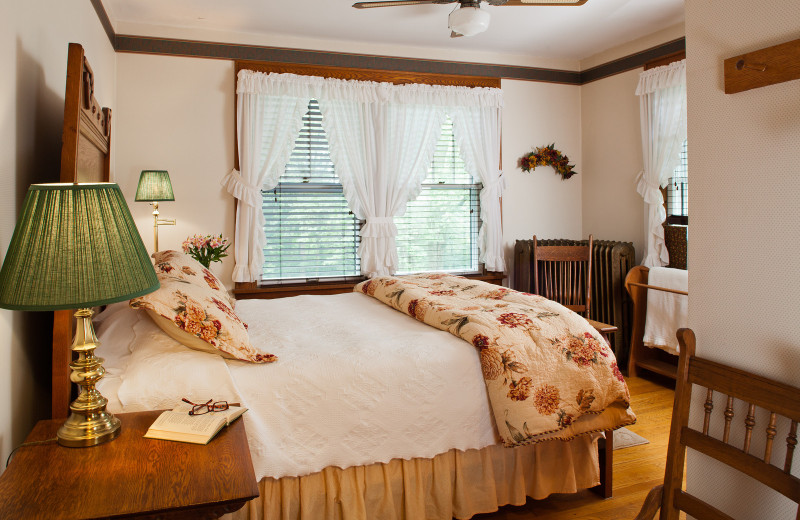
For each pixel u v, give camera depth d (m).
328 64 4.48
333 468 1.93
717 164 1.54
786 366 1.37
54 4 2.21
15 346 1.66
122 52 4.01
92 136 2.31
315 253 4.61
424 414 2.03
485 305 2.57
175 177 4.17
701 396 1.62
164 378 1.76
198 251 3.82
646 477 2.63
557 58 5.17
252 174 4.24
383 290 3.12
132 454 1.36
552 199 5.29
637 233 4.70
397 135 4.64
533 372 2.09
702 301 1.59
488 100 4.88
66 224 1.22
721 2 1.51
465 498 2.12
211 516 1.17
